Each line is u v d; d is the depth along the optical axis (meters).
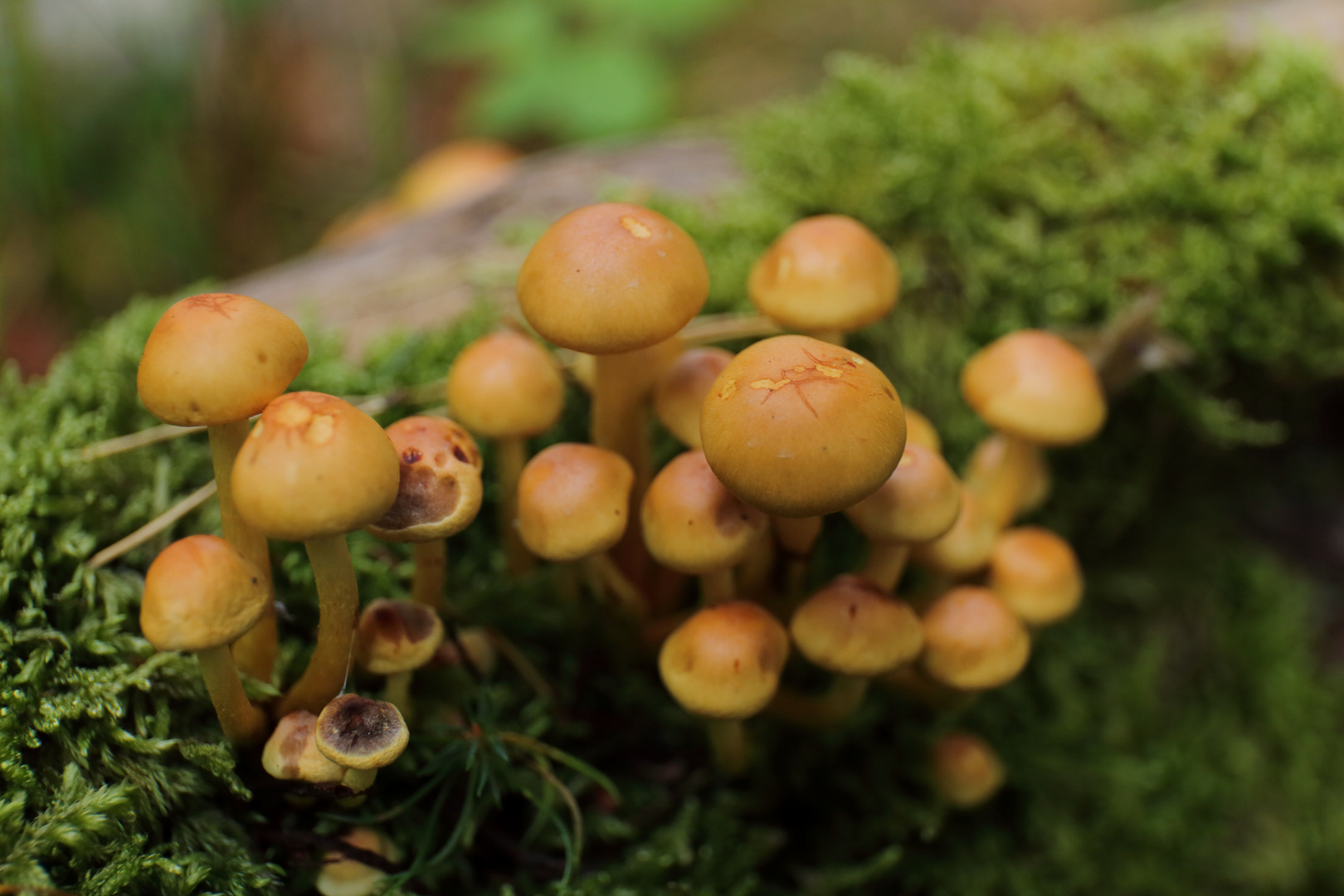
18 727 0.33
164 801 0.33
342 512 0.31
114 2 0.60
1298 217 0.41
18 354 0.61
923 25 0.91
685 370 0.35
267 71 0.66
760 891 0.37
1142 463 0.43
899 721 0.39
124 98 0.61
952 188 0.41
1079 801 0.42
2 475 0.35
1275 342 0.41
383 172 0.75
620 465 0.34
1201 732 0.44
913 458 0.34
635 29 0.75
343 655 0.33
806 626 0.34
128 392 0.38
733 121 0.47
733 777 0.37
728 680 0.34
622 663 0.37
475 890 0.35
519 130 0.79
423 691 0.35
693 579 0.37
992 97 0.42
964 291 0.41
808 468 0.31
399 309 0.41
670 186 0.44
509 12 0.75
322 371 0.38
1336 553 0.51
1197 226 0.41
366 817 0.34
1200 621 0.46
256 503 0.31
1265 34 0.43
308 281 0.42
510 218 0.43
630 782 0.37
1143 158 0.42
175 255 0.62
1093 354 0.40
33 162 0.52
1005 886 0.40
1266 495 0.50
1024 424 0.36
